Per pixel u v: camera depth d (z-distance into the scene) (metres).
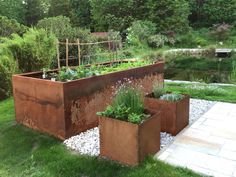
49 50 7.38
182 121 3.97
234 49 14.34
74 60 8.88
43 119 3.99
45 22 13.46
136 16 23.39
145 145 3.06
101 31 24.52
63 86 3.62
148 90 5.64
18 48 6.90
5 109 5.38
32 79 4.00
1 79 6.43
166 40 20.28
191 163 3.03
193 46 20.53
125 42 18.03
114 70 4.91
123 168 2.99
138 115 3.12
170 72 10.56
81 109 3.94
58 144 3.64
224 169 2.91
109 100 4.44
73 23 28.25
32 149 3.59
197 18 27.94
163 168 2.91
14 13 30.83
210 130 3.96
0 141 3.89
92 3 25.02
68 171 2.99
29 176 2.97
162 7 22.92
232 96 5.80
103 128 3.18
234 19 26.05
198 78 9.27
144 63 5.93
